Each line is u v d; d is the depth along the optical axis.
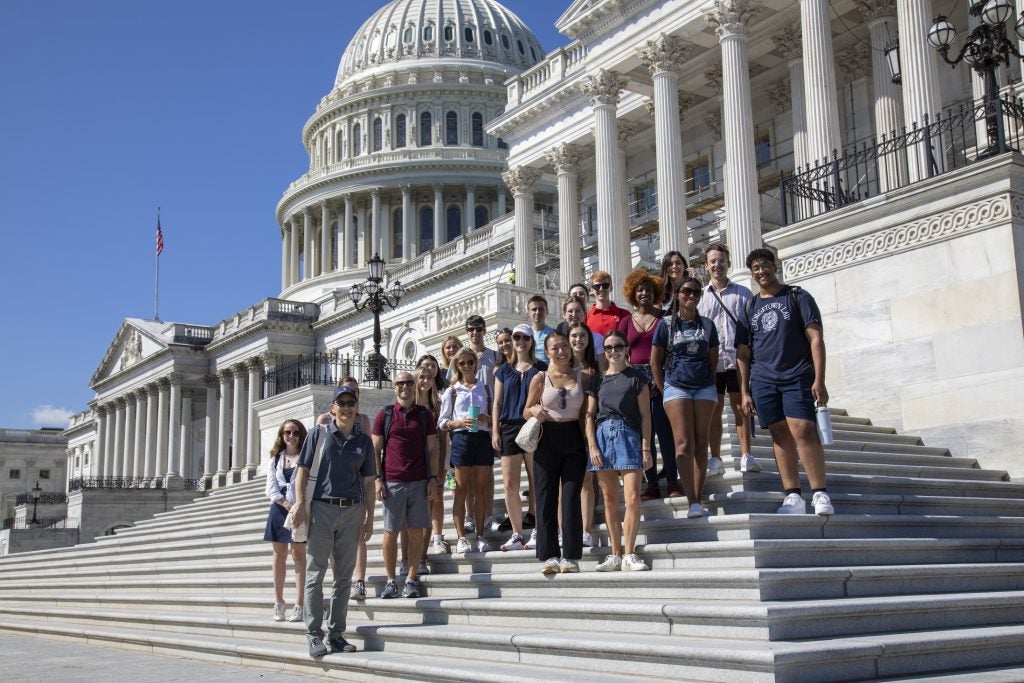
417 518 11.20
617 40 32.38
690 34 30.73
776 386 9.69
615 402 9.49
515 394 10.98
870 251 15.48
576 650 7.87
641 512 10.44
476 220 99.25
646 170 39.97
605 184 32.97
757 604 7.54
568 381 9.85
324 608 10.91
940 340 14.45
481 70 102.06
